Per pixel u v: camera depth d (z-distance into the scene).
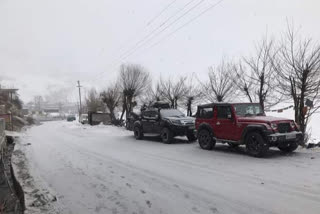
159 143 12.23
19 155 9.36
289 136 7.53
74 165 7.44
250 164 6.82
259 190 4.76
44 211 4.04
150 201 4.42
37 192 4.87
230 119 8.61
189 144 11.42
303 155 7.63
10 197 4.95
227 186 5.07
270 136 7.32
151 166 7.09
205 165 6.97
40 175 6.31
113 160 8.09
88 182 5.64
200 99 19.61
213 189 4.92
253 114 8.77
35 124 46.88
